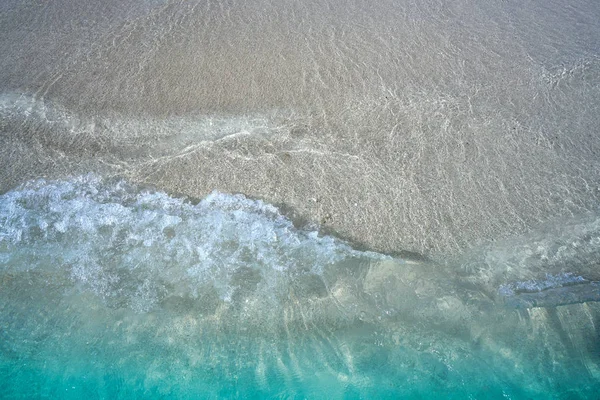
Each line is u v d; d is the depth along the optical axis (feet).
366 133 12.19
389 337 9.32
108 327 9.48
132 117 12.50
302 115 12.57
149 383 8.95
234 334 9.38
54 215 10.82
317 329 9.43
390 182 11.23
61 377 9.00
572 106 12.92
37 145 11.91
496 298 9.68
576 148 11.98
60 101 12.83
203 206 10.90
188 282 9.97
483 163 11.62
